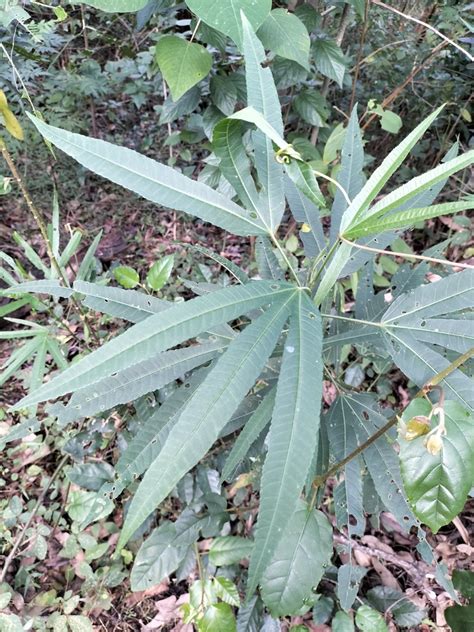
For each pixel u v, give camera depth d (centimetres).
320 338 27
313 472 37
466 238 95
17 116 104
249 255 107
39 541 63
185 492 57
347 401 43
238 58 72
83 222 116
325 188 83
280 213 33
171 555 54
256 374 25
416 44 109
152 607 62
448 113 108
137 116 135
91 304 39
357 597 58
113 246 113
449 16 91
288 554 40
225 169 33
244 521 66
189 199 30
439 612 60
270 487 23
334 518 65
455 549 65
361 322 37
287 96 79
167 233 116
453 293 35
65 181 116
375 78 113
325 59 65
